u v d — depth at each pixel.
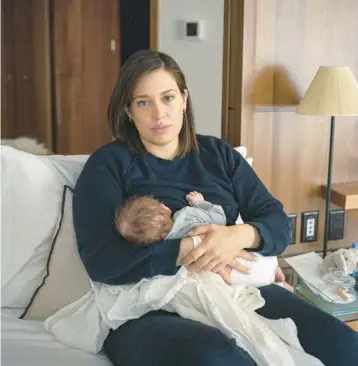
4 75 4.29
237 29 2.02
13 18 4.20
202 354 1.17
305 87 2.13
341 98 1.92
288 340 1.35
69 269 1.58
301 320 1.42
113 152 1.59
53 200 1.63
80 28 4.20
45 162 1.67
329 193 2.12
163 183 1.59
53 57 4.29
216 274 1.47
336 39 2.13
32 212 1.61
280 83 2.09
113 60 4.16
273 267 1.63
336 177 2.29
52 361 1.35
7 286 1.59
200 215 1.52
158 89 1.56
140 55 1.59
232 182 1.69
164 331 1.27
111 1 4.05
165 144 1.63
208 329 1.26
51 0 4.19
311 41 2.10
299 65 2.11
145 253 1.40
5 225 1.59
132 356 1.28
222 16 2.41
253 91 2.06
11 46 4.26
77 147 4.36
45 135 4.36
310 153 2.21
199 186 1.64
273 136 2.14
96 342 1.40
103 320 1.40
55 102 4.35
